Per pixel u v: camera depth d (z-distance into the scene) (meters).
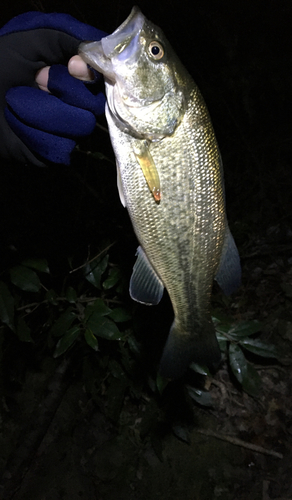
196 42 0.84
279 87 0.73
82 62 0.27
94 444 0.57
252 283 0.73
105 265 0.51
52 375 0.60
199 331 0.38
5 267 0.50
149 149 0.30
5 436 0.56
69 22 0.26
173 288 0.35
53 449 0.56
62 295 0.53
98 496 0.52
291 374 0.61
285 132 0.83
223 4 0.89
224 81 0.72
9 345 0.55
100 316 0.47
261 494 0.51
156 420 0.55
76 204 0.54
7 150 0.30
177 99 0.29
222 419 0.58
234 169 0.86
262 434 0.56
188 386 0.57
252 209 0.83
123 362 0.54
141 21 0.28
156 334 0.53
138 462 0.55
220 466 0.54
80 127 0.28
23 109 0.27
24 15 0.27
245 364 0.54
